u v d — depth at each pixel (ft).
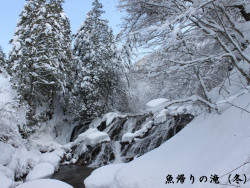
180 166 13.85
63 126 72.23
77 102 69.56
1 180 24.56
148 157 17.83
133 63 18.94
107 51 68.90
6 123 35.37
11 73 62.34
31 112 58.80
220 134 13.89
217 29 15.58
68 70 71.10
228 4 18.29
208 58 15.53
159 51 15.40
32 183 21.99
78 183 33.17
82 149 49.34
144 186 13.62
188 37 16.14
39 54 59.16
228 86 19.52
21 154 38.81
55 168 40.37
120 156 45.52
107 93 73.72
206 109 19.19
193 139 16.49
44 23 60.23
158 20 22.26
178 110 40.55
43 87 67.87
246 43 18.72
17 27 65.16
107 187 20.77
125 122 55.47
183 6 17.29
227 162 10.72
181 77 20.43
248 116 12.91
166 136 40.40
